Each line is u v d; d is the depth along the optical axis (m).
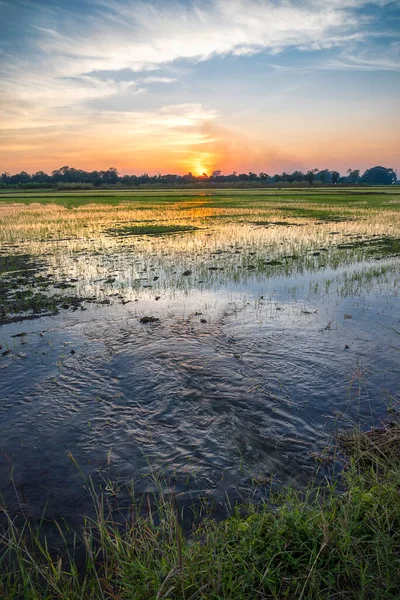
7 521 3.44
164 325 7.89
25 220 31.03
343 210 37.31
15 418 4.91
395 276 11.81
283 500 3.46
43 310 8.99
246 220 29.02
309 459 4.09
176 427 4.68
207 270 12.87
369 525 3.02
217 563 2.71
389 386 5.44
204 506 3.53
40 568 2.94
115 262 14.42
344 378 5.68
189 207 44.09
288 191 92.31
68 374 5.96
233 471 3.96
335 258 14.51
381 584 2.60
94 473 4.00
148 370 6.00
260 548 2.92
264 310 8.79
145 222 28.55
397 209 38.06
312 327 7.70
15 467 4.09
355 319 8.14
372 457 3.87
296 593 2.60
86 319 8.34
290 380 5.65
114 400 5.25
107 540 3.09
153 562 2.83
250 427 4.64
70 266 13.90
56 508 3.57
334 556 2.78
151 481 3.87
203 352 6.58
